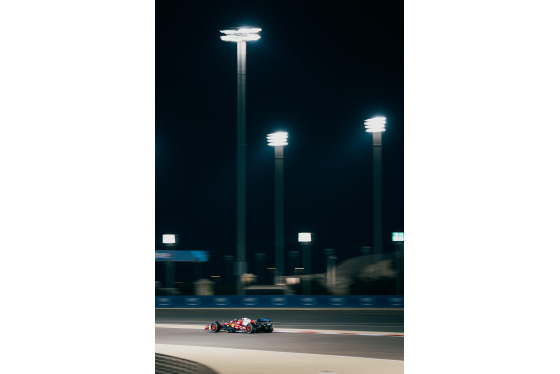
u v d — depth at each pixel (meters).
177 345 19.53
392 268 38.91
